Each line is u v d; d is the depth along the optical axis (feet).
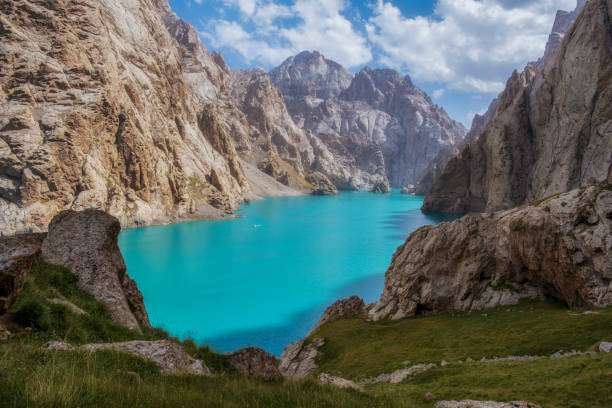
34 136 508.94
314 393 46.65
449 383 101.76
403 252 242.78
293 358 196.34
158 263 407.03
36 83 548.31
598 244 162.61
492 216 225.15
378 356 162.30
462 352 142.10
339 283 349.61
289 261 425.28
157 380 41.45
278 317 270.46
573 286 166.71
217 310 281.74
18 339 46.65
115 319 71.00
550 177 579.48
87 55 615.98
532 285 194.70
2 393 26.86
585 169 510.99
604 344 110.11
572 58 569.23
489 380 98.53
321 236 575.38
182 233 572.92
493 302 196.65
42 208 484.74
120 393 31.68
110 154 592.60
